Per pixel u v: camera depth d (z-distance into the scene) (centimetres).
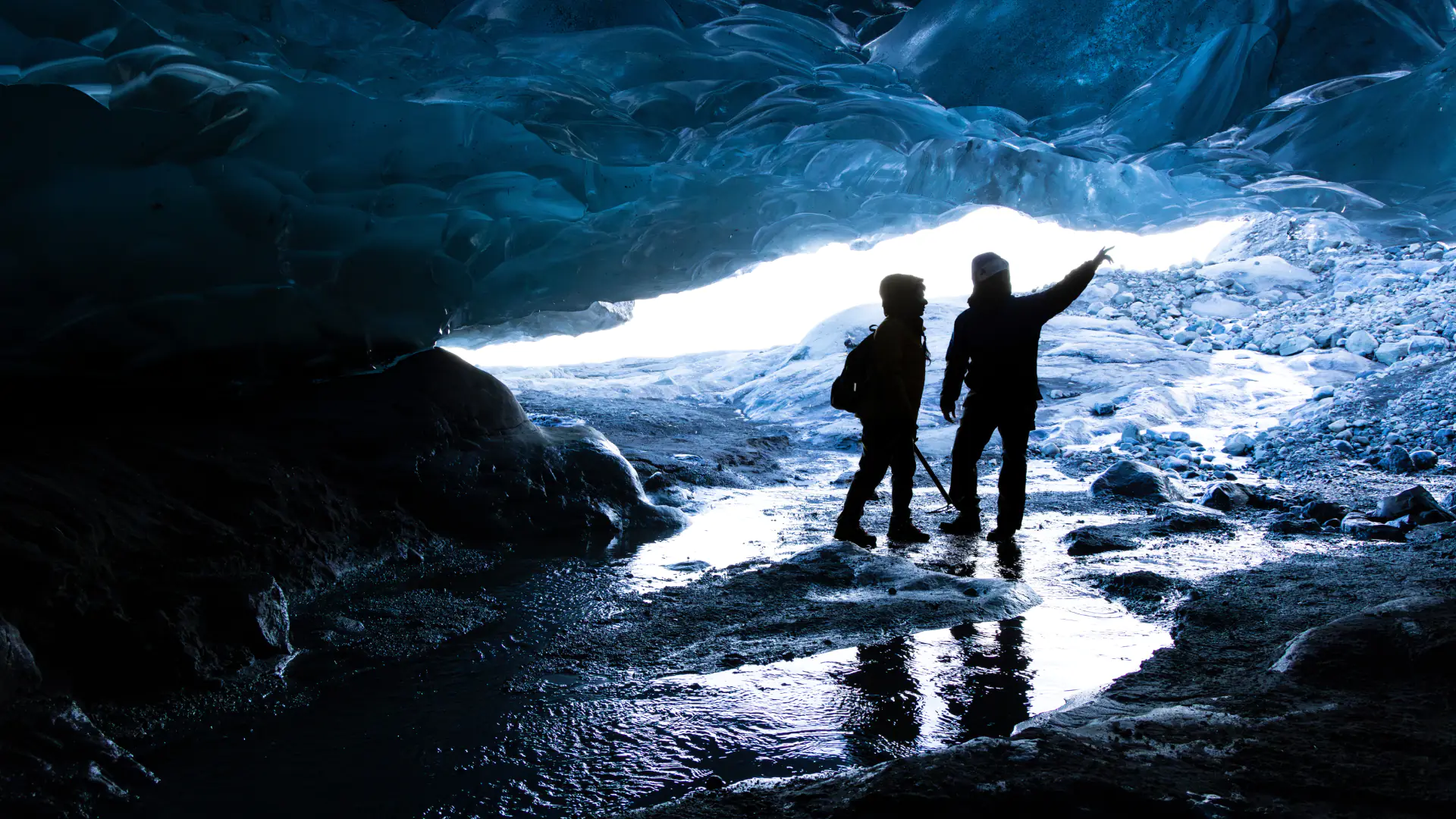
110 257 460
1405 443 877
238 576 430
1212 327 1289
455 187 553
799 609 471
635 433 993
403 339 652
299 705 359
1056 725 313
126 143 432
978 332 640
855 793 256
